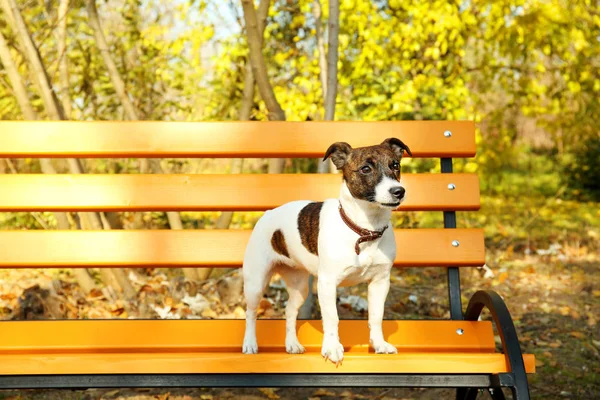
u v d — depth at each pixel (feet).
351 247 8.68
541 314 18.47
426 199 10.96
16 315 15.85
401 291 20.16
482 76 30.42
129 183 10.82
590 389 13.66
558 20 25.21
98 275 20.54
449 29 24.54
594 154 40.93
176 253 10.73
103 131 10.89
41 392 13.10
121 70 24.44
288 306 9.78
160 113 25.25
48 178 10.73
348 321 10.09
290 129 11.09
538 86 26.50
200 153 10.98
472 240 10.81
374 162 8.57
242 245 10.80
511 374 8.10
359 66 23.53
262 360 8.34
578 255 25.62
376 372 8.32
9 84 22.91
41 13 24.17
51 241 10.59
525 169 43.91
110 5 25.44
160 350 9.68
